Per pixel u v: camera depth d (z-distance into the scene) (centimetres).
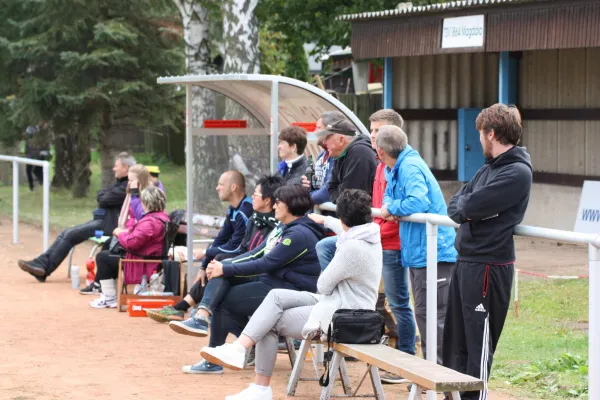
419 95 2359
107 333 1235
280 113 1368
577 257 1778
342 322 793
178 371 1013
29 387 934
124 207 1520
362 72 3375
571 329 1198
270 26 3056
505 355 1066
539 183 2181
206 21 2434
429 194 859
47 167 1998
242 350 851
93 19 3027
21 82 3192
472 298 719
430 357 789
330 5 2912
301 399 888
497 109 709
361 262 808
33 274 1683
